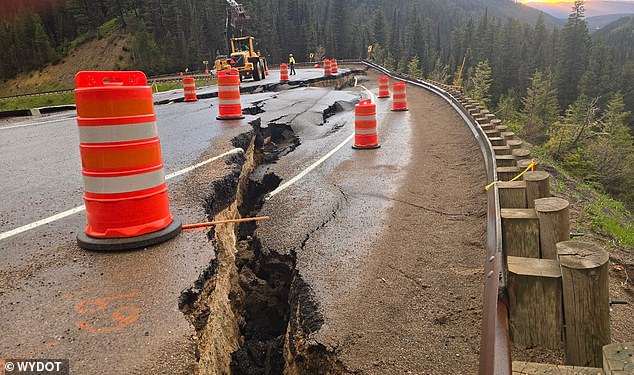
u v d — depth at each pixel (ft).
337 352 11.89
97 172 14.12
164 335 10.30
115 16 314.35
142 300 11.63
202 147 28.43
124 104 13.97
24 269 13.17
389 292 14.52
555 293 9.84
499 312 9.87
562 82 284.00
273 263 18.01
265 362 15.57
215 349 12.49
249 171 29.12
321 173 28.40
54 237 15.40
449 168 29.01
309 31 339.36
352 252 17.40
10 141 33.88
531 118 168.45
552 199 13.78
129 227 14.49
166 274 12.94
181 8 316.40
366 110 34.45
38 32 287.48
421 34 394.32
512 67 307.17
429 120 47.91
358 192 24.53
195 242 15.06
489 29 364.38
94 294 11.87
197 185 20.83
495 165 22.29
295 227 20.03
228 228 19.60
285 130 40.93
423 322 12.95
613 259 21.01
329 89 79.41
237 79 39.14
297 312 14.30
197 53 287.07
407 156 32.30
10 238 15.37
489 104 261.65
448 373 10.96
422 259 16.72
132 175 14.33
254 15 294.66
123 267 13.32
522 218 13.39
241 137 31.19
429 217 20.86
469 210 21.40
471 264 16.20
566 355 9.75
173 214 17.40
